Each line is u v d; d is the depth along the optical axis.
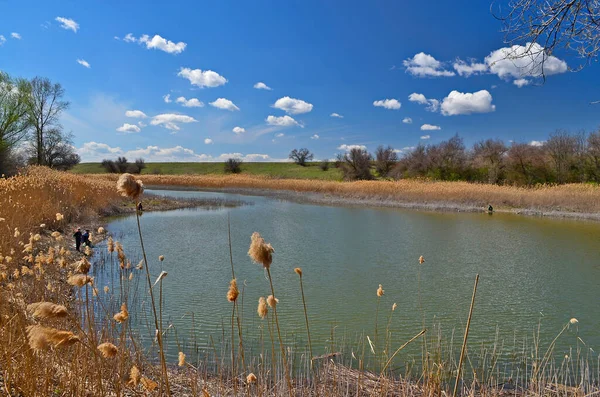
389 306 9.67
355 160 67.38
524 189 36.53
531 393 5.34
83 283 2.85
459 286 11.41
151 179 61.59
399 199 37.66
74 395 3.43
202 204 35.31
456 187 38.12
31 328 2.16
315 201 39.19
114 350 2.63
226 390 4.90
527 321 8.83
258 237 2.90
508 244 17.83
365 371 6.11
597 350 7.30
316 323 8.50
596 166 45.94
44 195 18.52
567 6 4.05
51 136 44.12
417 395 5.21
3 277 4.95
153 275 11.93
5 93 36.00
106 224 22.30
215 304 9.48
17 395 3.45
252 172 88.50
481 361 6.66
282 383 5.20
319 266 13.57
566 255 15.65
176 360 6.25
